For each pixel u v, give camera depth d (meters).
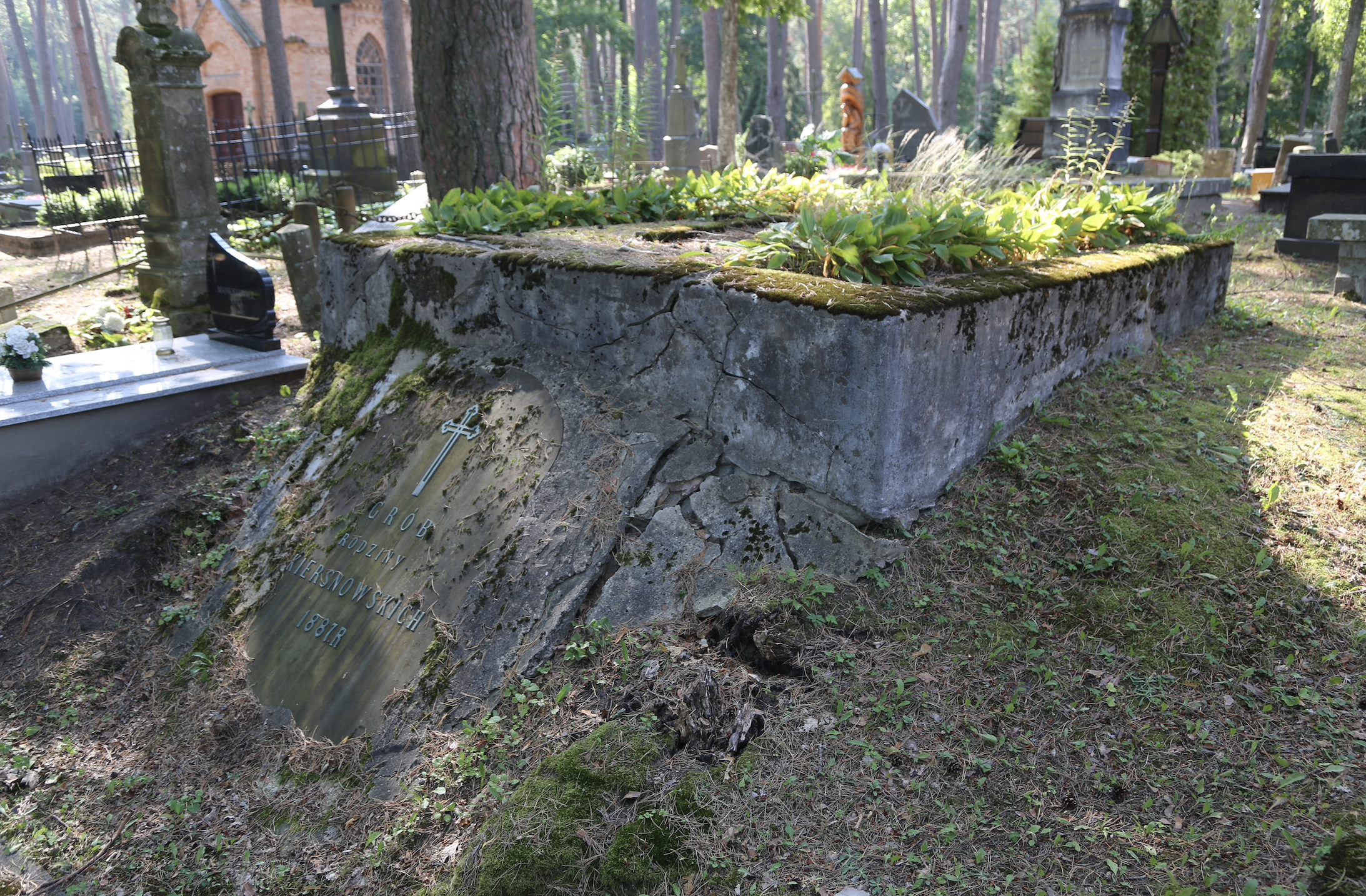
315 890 3.34
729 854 2.86
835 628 3.54
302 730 4.09
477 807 3.35
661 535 3.99
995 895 2.57
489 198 6.71
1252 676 3.12
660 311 4.37
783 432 3.94
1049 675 3.21
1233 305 6.47
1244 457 4.11
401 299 5.80
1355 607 3.30
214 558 5.32
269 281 7.33
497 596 4.06
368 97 30.88
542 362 4.93
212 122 30.67
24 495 6.14
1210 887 2.48
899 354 3.56
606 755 3.24
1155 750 2.92
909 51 57.88
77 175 15.55
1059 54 13.71
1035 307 4.30
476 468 4.64
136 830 3.82
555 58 16.28
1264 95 25.80
